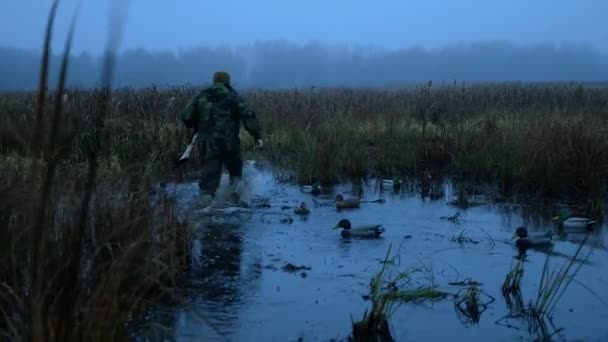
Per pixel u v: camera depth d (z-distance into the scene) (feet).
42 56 8.89
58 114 9.46
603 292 16.98
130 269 13.97
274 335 14.01
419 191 32.55
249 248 21.29
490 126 42.65
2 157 18.39
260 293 16.70
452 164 37.24
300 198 30.81
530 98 64.49
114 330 11.51
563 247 21.74
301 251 20.99
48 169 9.98
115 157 31.45
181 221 20.02
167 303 15.57
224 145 28.17
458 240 22.59
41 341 10.18
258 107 56.44
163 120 42.91
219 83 28.68
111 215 16.52
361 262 19.75
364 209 28.30
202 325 14.40
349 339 13.88
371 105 59.72
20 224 13.69
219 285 17.30
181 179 32.50
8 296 13.14
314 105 57.41
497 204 29.32
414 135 44.04
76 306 11.14
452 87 77.20
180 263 18.42
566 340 13.82
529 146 33.91
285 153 42.37
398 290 16.78
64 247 12.58
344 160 37.11
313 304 15.96
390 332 14.26
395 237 23.06
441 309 15.71
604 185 31.40
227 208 27.55
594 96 66.59
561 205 28.86
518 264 17.28
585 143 32.89
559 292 16.99
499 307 15.84
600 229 24.50
